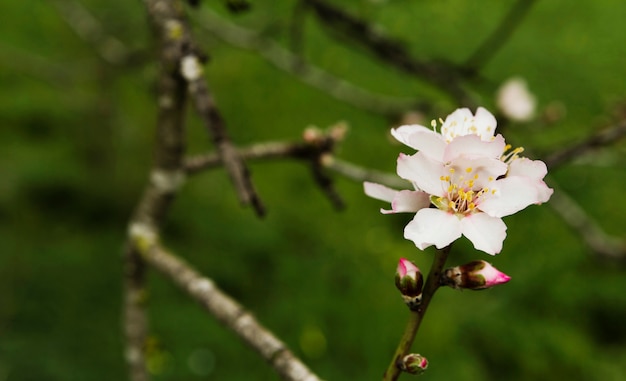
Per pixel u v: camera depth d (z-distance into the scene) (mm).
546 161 2592
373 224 6246
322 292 5496
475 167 1089
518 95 3066
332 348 5152
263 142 6805
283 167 6699
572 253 6012
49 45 6570
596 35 7797
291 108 7152
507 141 2781
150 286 5176
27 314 4609
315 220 6184
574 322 5625
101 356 4469
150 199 2166
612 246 3256
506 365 5254
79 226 5535
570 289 5773
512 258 6152
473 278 1095
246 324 1456
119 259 5203
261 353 1383
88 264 5102
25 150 6051
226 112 7148
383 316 5367
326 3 3031
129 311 2326
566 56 7477
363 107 3646
